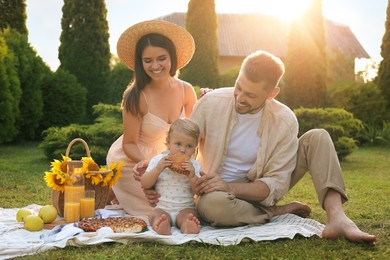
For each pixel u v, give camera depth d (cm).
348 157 1112
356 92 1483
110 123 893
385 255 295
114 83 1510
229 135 369
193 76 1503
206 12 1502
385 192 611
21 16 1605
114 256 286
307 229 349
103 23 1556
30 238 331
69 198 367
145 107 418
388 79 1507
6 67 1155
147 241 316
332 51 2091
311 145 354
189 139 351
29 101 1282
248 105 350
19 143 1318
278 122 364
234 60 2516
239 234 331
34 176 735
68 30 1541
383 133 1420
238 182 370
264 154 363
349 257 291
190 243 315
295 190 641
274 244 316
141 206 421
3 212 425
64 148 910
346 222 323
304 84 1488
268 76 338
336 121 1063
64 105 1373
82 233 322
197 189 352
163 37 405
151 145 430
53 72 1398
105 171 391
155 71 404
